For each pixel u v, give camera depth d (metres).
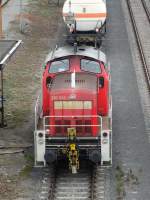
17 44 27.84
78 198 20.02
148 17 55.47
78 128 22.22
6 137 25.62
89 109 22.03
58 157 22.50
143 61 39.09
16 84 34.34
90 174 22.19
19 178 21.62
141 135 25.97
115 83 34.50
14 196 20.06
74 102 22.02
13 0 65.06
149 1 65.06
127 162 23.03
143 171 22.19
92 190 20.56
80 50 24.27
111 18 55.56
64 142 22.03
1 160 23.23
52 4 63.03
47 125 22.22
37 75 36.56
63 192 20.56
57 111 22.11
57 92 22.11
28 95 32.16
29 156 23.66
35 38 47.12
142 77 35.94
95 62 23.48
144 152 24.05
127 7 61.50
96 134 22.14
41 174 22.03
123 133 26.20
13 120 27.94
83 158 22.72
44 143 21.98
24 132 26.36
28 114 28.86
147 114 28.88
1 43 28.11
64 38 47.09
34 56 41.34
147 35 48.47
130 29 50.91
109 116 23.38
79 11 42.66
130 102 30.84
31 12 57.84
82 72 23.14
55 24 53.09
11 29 49.28
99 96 23.25
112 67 38.28
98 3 42.69
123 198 19.89
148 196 20.06
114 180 21.44
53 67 23.33
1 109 27.42
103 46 44.59
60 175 22.17
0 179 21.39
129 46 44.66
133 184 21.05
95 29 43.06
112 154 23.84
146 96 32.00
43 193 20.41
